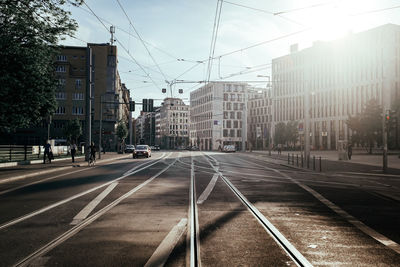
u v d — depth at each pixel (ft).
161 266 13.50
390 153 153.48
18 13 52.54
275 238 17.76
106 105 212.02
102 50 214.69
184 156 139.85
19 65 57.21
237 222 21.27
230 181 45.44
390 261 14.24
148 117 578.66
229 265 13.67
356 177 52.42
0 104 57.06
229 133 337.11
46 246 16.14
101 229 19.40
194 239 17.46
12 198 30.81
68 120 204.95
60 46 63.00
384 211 25.17
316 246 16.29
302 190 36.83
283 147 252.83
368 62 223.51
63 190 36.01
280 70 299.79
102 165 79.41
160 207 26.32
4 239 17.33
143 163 87.61
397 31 214.28
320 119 259.19
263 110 329.11
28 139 196.95
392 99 210.18
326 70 255.09
